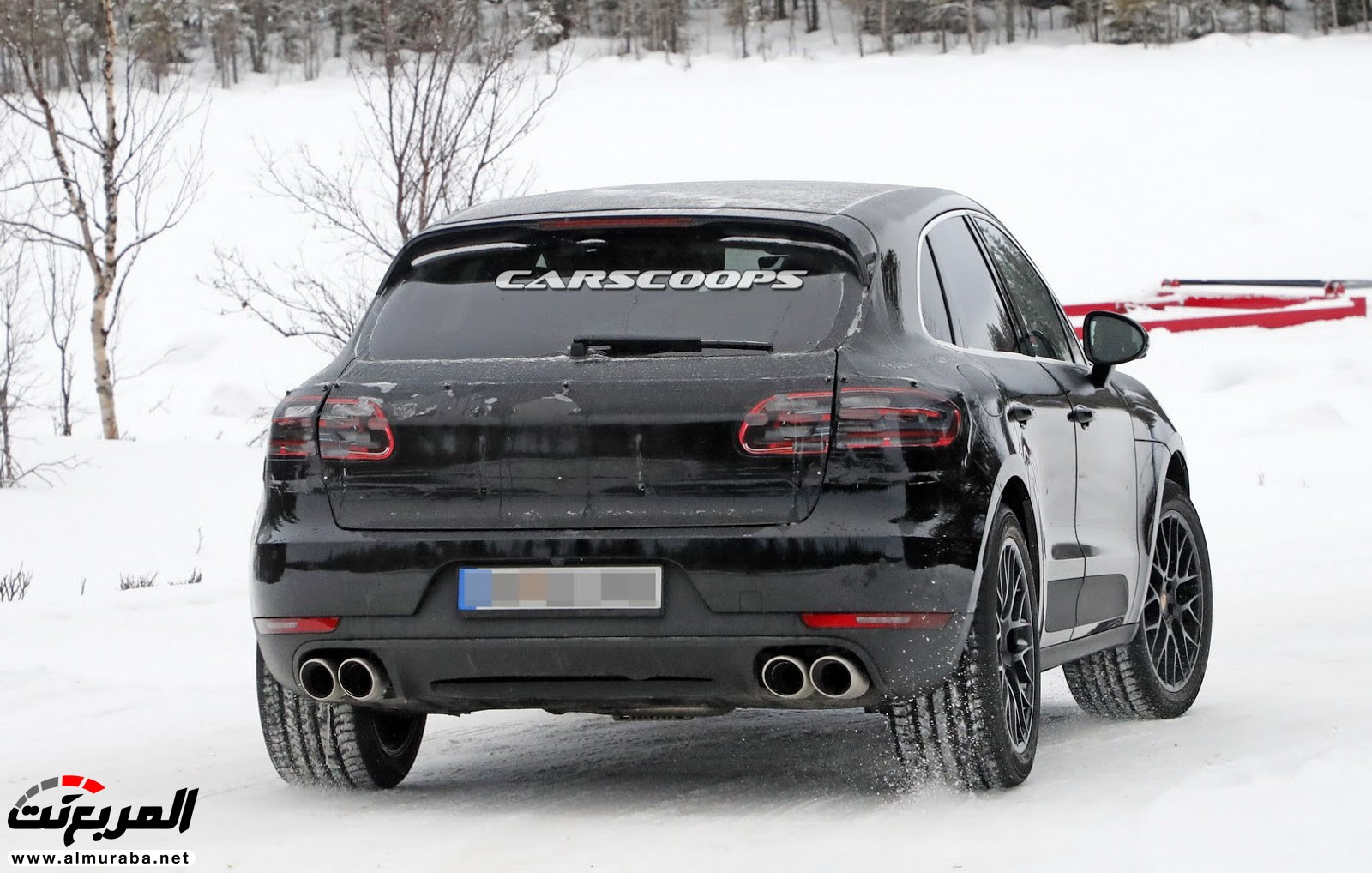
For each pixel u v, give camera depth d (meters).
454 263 15.32
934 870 11.97
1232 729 18.17
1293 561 34.66
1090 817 13.47
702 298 14.46
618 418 13.84
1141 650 19.36
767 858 12.62
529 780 16.83
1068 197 171.88
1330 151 192.25
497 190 61.19
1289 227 151.25
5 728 21.25
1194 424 59.47
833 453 13.58
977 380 14.78
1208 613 20.89
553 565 13.81
